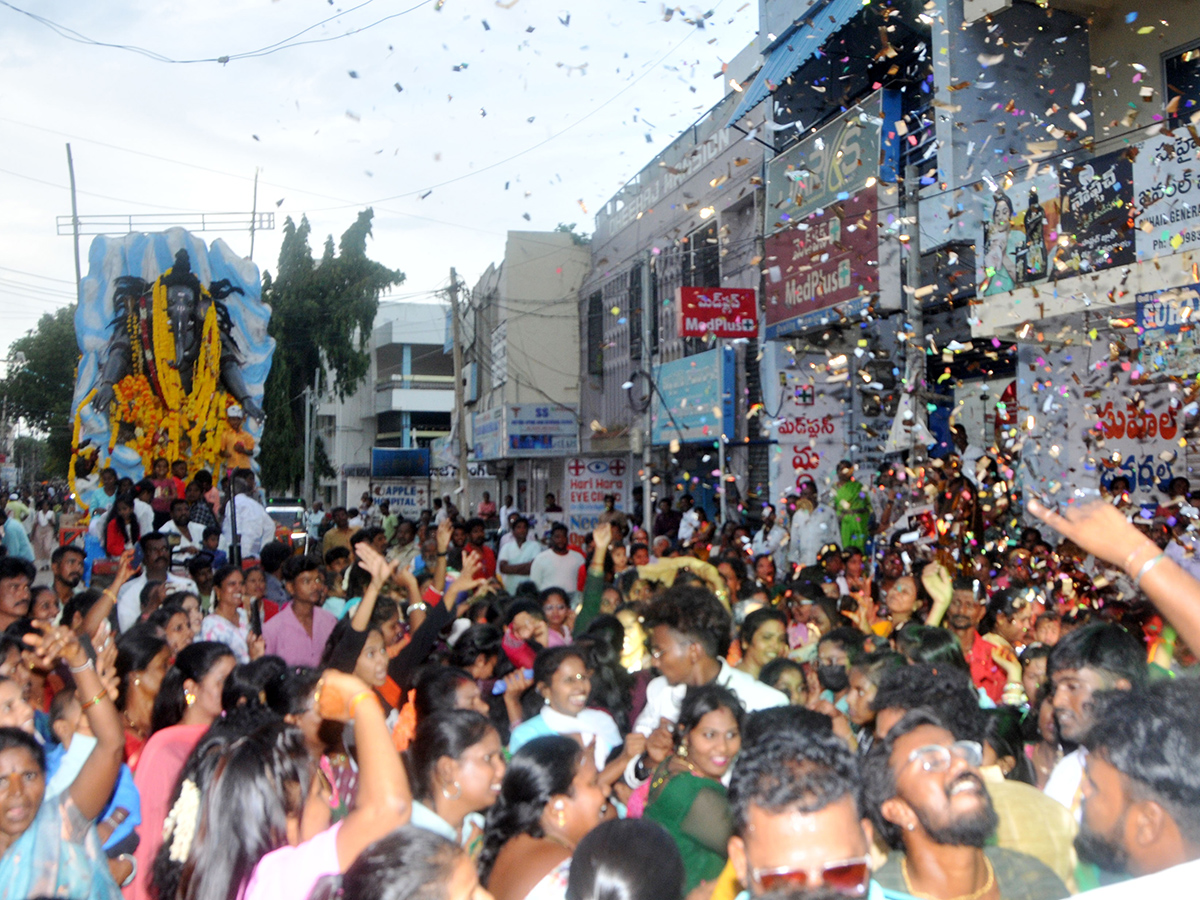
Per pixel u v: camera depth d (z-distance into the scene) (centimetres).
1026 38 1255
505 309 2753
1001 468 1036
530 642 609
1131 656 323
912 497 1049
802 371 1506
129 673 462
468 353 3434
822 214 1396
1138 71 1087
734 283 1788
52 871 300
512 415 2544
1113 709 238
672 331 2055
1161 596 212
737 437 1686
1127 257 933
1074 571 852
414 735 321
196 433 1583
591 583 682
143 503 1199
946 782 247
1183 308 854
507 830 305
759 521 1623
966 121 1227
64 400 5291
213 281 1617
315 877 272
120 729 356
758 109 1695
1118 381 990
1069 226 995
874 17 1348
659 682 479
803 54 1468
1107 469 974
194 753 325
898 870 267
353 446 4953
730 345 1681
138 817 374
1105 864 235
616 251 2462
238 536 1303
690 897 312
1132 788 224
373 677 479
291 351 3634
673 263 2061
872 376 1369
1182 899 182
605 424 2473
